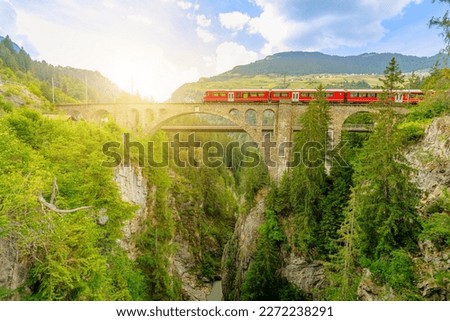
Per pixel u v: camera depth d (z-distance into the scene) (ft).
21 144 59.36
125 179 106.83
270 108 158.51
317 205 100.89
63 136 77.97
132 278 85.35
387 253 58.39
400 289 52.44
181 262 155.02
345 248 67.31
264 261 102.94
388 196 60.90
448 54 63.00
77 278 44.39
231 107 164.86
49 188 53.01
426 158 70.28
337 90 148.05
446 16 61.31
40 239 43.83
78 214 55.57
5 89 169.99
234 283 131.03
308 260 99.19
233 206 223.51
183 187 186.91
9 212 42.45
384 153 59.41
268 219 111.86
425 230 53.93
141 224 116.78
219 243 185.26
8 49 428.97
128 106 181.06
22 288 42.24
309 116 105.40
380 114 61.67
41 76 467.52
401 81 61.52
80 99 493.36
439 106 86.94
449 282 49.03
